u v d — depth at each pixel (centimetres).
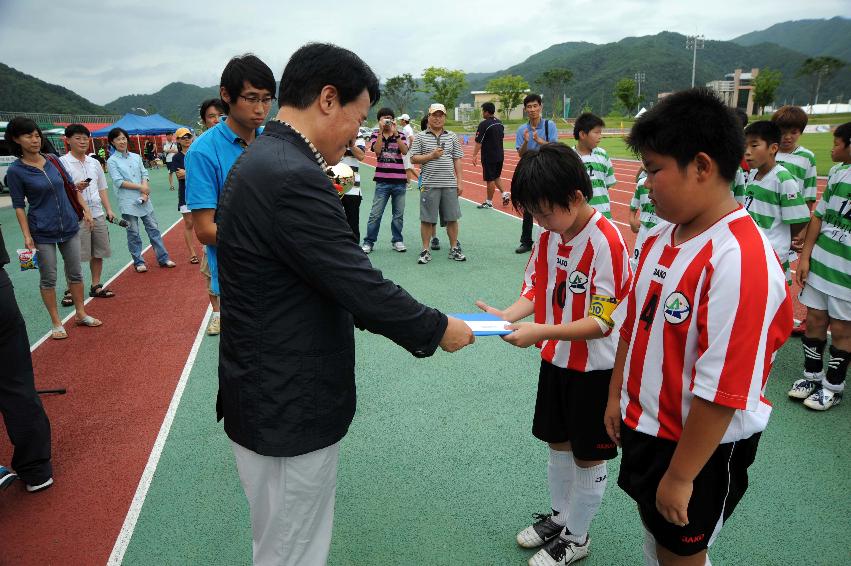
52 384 416
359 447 318
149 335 509
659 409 150
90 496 288
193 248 780
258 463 166
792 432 322
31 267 468
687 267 138
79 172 589
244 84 331
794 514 256
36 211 476
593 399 203
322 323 159
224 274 160
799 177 425
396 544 246
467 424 340
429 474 293
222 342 168
